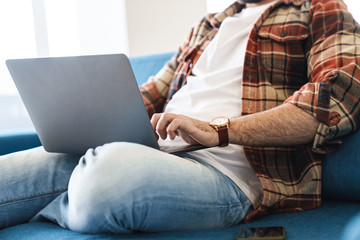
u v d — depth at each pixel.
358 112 0.98
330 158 1.03
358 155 0.99
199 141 0.97
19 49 3.26
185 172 0.84
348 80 0.97
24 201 1.00
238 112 1.13
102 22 3.64
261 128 0.97
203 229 0.87
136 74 1.81
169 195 0.78
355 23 1.11
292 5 1.23
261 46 1.17
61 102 0.95
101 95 0.90
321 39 1.10
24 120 3.30
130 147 0.81
